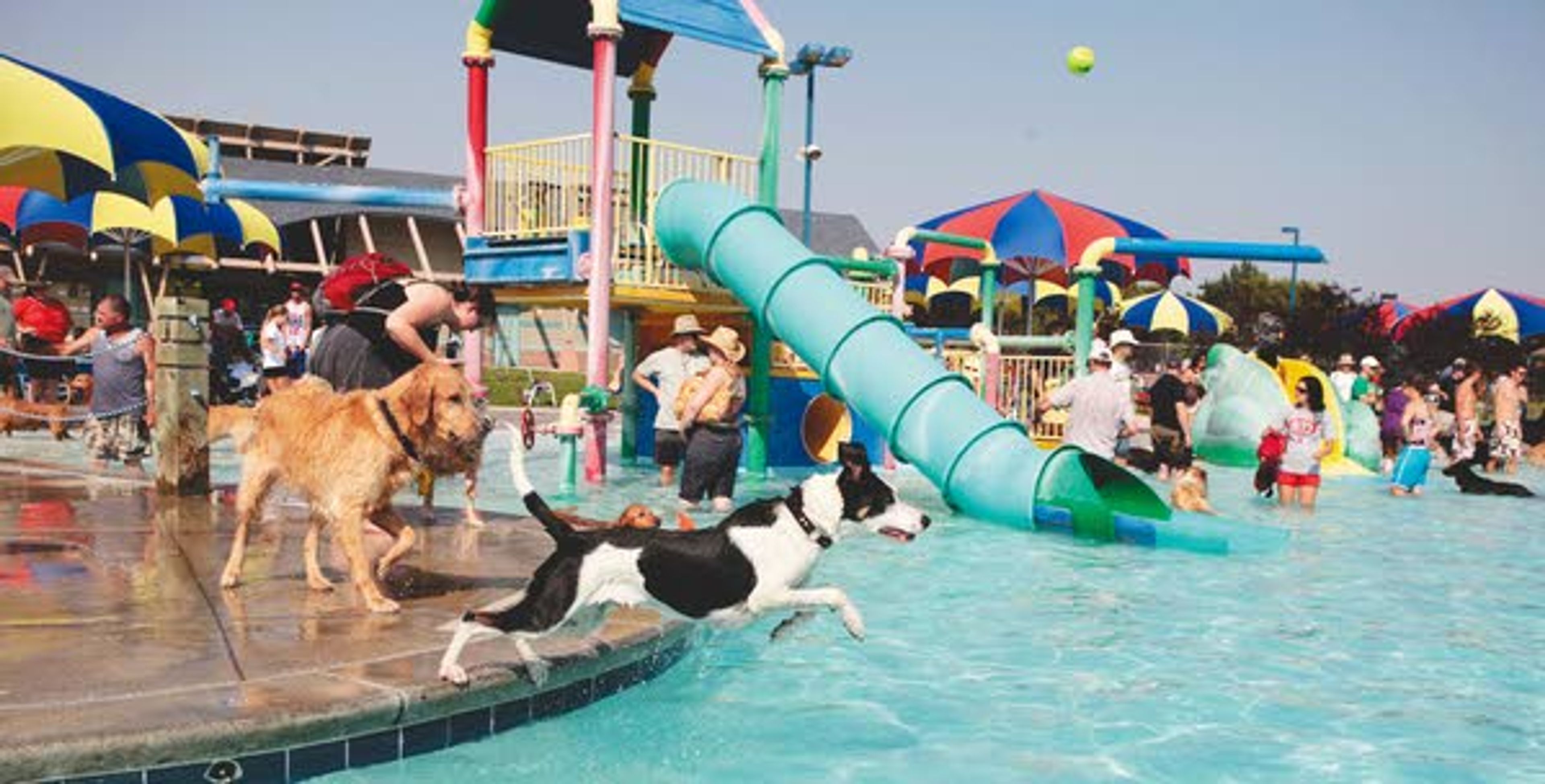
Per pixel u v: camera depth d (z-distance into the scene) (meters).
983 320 17.53
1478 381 16.48
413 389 5.16
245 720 3.65
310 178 38.62
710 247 11.93
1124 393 11.62
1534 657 6.17
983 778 4.21
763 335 13.62
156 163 10.31
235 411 5.67
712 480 10.61
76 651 4.38
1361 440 17.92
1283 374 19.08
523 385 29.52
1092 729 4.82
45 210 18.61
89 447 10.88
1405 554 9.63
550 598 4.42
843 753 4.42
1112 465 10.04
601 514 10.06
